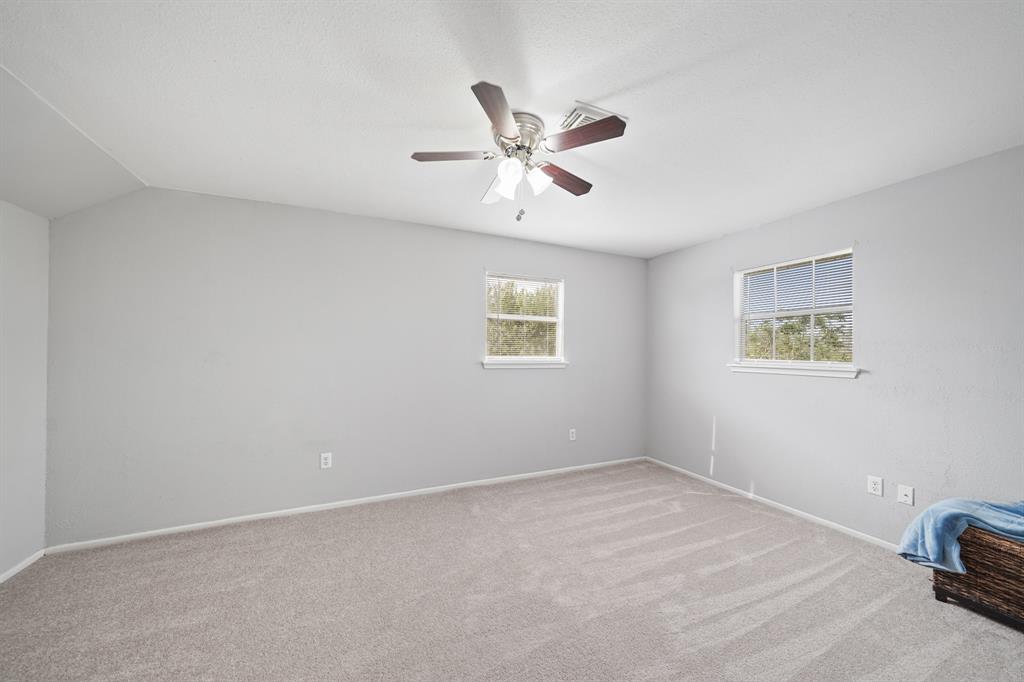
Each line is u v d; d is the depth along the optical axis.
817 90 1.69
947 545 1.95
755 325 3.57
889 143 2.12
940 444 2.38
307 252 3.15
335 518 3.01
